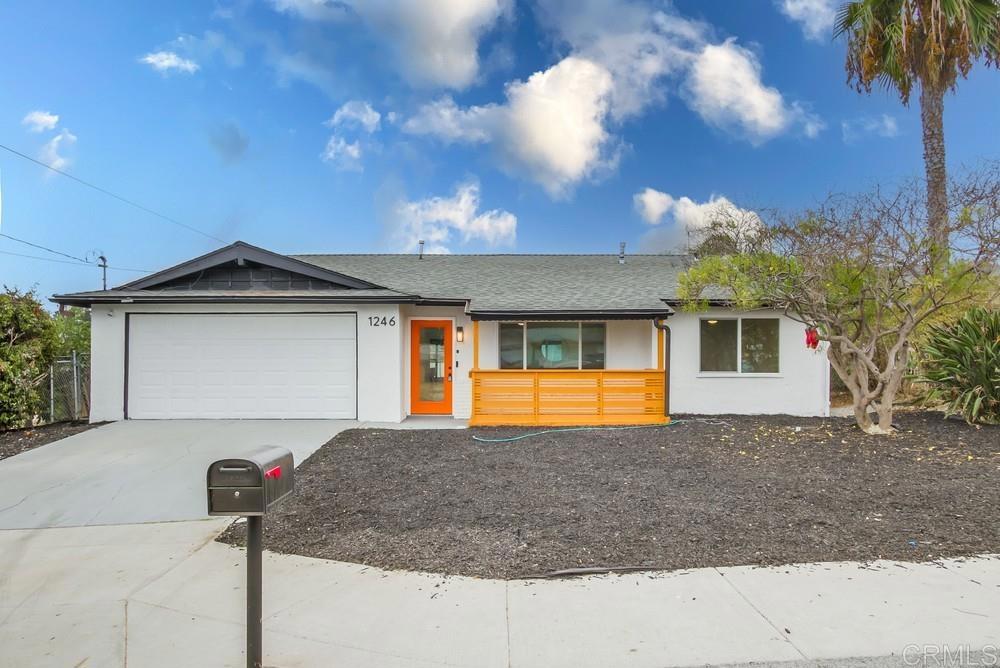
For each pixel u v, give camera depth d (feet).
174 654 9.83
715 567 12.94
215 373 37.22
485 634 10.22
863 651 9.39
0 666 9.49
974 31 38.47
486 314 36.96
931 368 34.24
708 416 38.73
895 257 25.55
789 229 27.17
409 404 39.91
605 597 11.59
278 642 10.02
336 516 17.17
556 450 26.55
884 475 20.36
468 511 17.37
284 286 39.52
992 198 23.91
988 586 11.75
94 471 24.18
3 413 32.53
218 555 14.83
